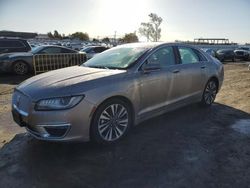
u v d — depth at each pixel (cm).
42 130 362
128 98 416
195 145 412
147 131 468
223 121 519
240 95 732
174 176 327
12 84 1027
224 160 365
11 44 1334
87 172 338
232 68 1742
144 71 442
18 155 385
